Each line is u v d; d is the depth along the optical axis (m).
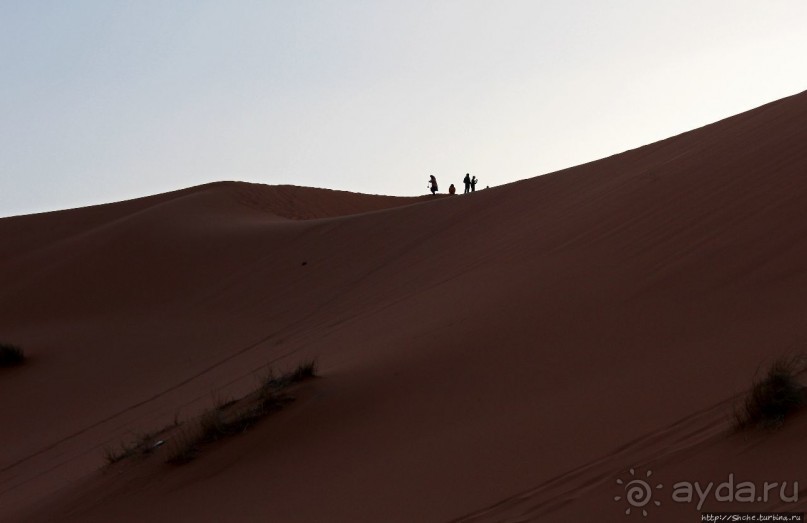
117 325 38.78
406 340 18.33
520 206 33.00
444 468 11.07
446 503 10.11
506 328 16.16
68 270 46.41
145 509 13.28
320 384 15.85
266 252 42.69
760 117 25.73
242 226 49.03
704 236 16.69
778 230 15.08
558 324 15.36
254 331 32.78
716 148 23.64
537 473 10.05
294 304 34.44
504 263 23.25
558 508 9.04
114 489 14.59
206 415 15.62
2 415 29.75
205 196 61.03
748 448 8.70
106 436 23.92
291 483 12.30
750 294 13.22
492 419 12.26
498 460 10.75
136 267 45.28
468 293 21.17
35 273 47.28
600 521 8.46
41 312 43.06
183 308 39.19
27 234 58.28
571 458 10.10
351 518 10.54
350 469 12.13
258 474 13.09
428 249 33.50
